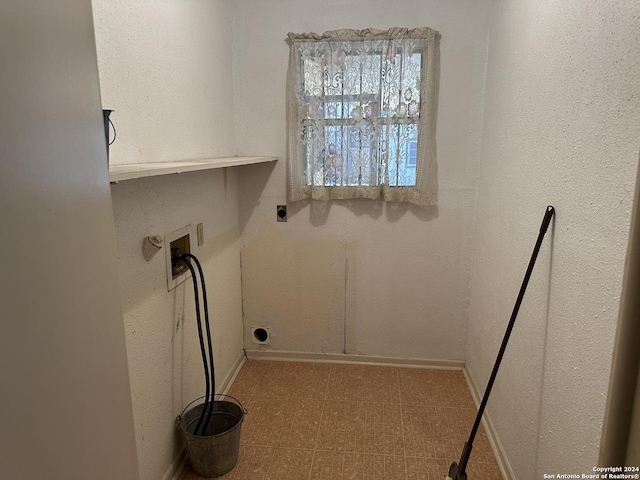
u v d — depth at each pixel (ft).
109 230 2.78
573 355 4.12
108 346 2.79
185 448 6.44
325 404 7.84
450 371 9.07
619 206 3.37
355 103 8.04
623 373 2.97
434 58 7.81
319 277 9.09
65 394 2.34
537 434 4.97
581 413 3.93
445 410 7.66
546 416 4.72
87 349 2.55
